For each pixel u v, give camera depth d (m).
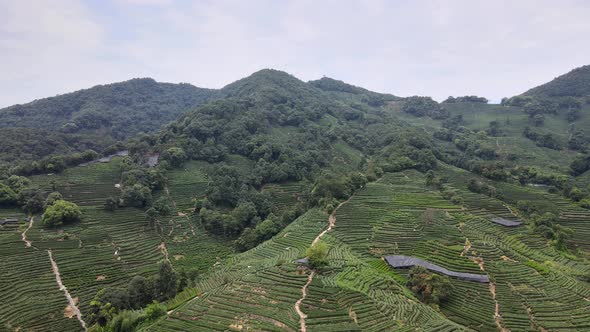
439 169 133.75
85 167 117.19
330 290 57.34
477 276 66.00
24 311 60.66
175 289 66.25
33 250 77.12
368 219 91.94
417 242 79.88
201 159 134.50
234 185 119.94
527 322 55.47
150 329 51.31
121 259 81.62
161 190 115.62
